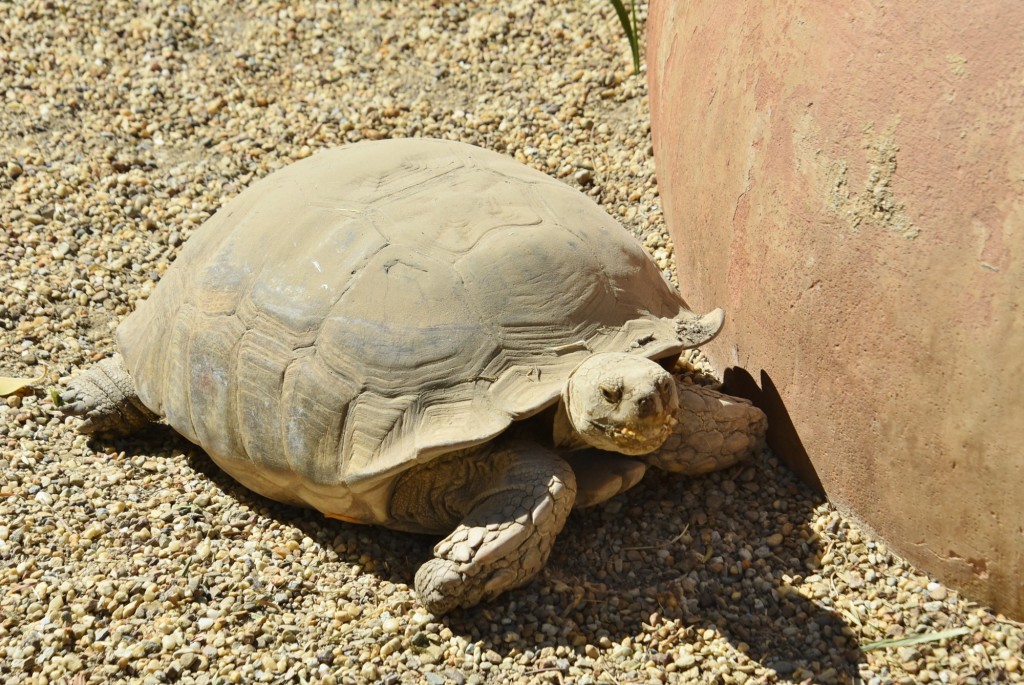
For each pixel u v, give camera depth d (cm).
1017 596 350
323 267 399
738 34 418
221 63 716
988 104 313
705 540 407
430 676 355
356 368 378
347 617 380
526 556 368
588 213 429
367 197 419
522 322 380
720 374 469
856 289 362
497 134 632
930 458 354
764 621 376
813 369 392
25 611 387
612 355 370
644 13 689
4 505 437
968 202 320
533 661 360
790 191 383
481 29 712
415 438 363
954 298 329
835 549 396
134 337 464
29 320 546
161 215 608
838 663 359
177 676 357
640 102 631
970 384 330
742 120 412
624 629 373
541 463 376
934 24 329
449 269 387
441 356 372
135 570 401
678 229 495
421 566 374
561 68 670
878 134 345
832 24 363
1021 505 330
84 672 360
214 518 432
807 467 417
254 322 404
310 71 706
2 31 737
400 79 690
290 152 643
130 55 721
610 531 413
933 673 352
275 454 395
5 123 668
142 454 477
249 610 383
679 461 421
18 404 499
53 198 619
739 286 427
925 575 379
